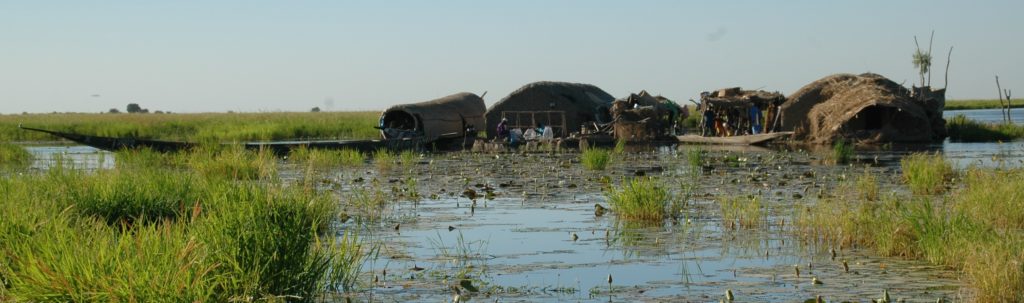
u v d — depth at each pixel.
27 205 11.93
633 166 26.72
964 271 9.93
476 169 25.34
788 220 14.43
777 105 46.22
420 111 41.19
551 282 10.07
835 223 12.57
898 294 9.27
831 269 10.55
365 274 10.41
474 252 11.93
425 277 10.31
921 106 42.09
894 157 30.19
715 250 11.93
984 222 11.80
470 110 46.28
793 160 28.91
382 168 26.08
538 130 43.16
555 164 27.69
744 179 21.88
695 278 10.20
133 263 8.06
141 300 7.59
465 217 15.35
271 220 11.47
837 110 40.59
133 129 54.56
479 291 9.62
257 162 23.09
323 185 20.92
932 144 38.78
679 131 53.25
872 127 42.56
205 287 8.11
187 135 53.56
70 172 16.64
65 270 7.93
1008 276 8.79
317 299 9.16
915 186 18.41
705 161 28.08
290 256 9.05
